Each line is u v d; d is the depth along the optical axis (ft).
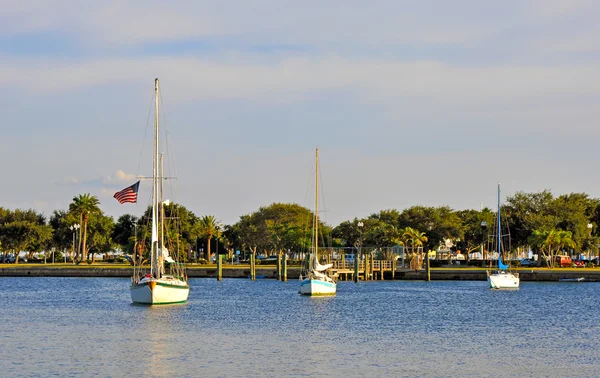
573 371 182.80
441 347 216.33
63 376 173.58
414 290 446.19
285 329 253.44
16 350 207.10
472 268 595.88
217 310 313.32
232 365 186.80
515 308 335.88
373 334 242.78
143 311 305.53
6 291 436.35
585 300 380.17
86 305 336.08
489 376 177.06
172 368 182.91
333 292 402.52
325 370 181.68
